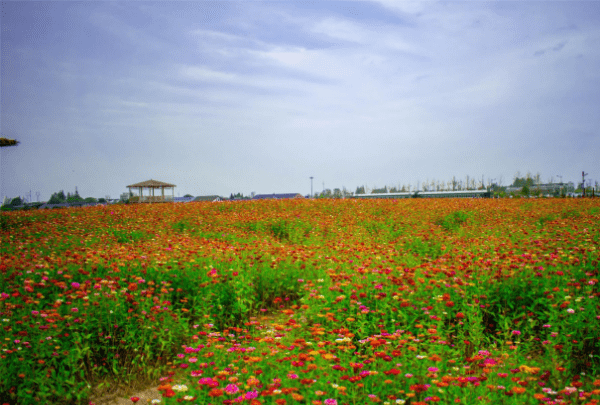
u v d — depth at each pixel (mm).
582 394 3139
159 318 4789
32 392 3684
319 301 5398
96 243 9984
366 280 5699
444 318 4938
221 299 5844
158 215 16656
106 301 4949
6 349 3781
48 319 4223
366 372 3234
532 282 5434
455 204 19531
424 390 3076
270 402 2988
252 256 7734
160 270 6289
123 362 4555
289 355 3730
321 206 19156
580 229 10422
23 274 5621
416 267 6328
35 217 16750
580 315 4281
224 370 3439
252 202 21484
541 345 4488
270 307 6504
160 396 3977
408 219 14078
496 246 8180
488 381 3262
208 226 13492
